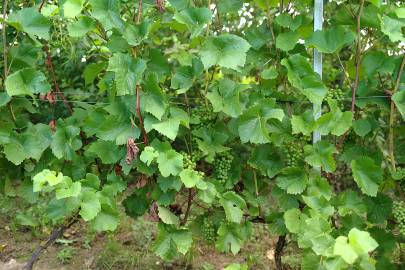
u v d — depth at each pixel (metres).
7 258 3.92
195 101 3.35
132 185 4.30
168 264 3.77
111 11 2.51
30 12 2.65
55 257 3.93
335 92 2.82
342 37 2.66
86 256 3.95
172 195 2.81
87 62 4.71
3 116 2.91
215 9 2.94
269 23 2.86
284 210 2.87
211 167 3.08
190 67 2.74
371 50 2.88
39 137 2.90
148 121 2.62
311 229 2.42
